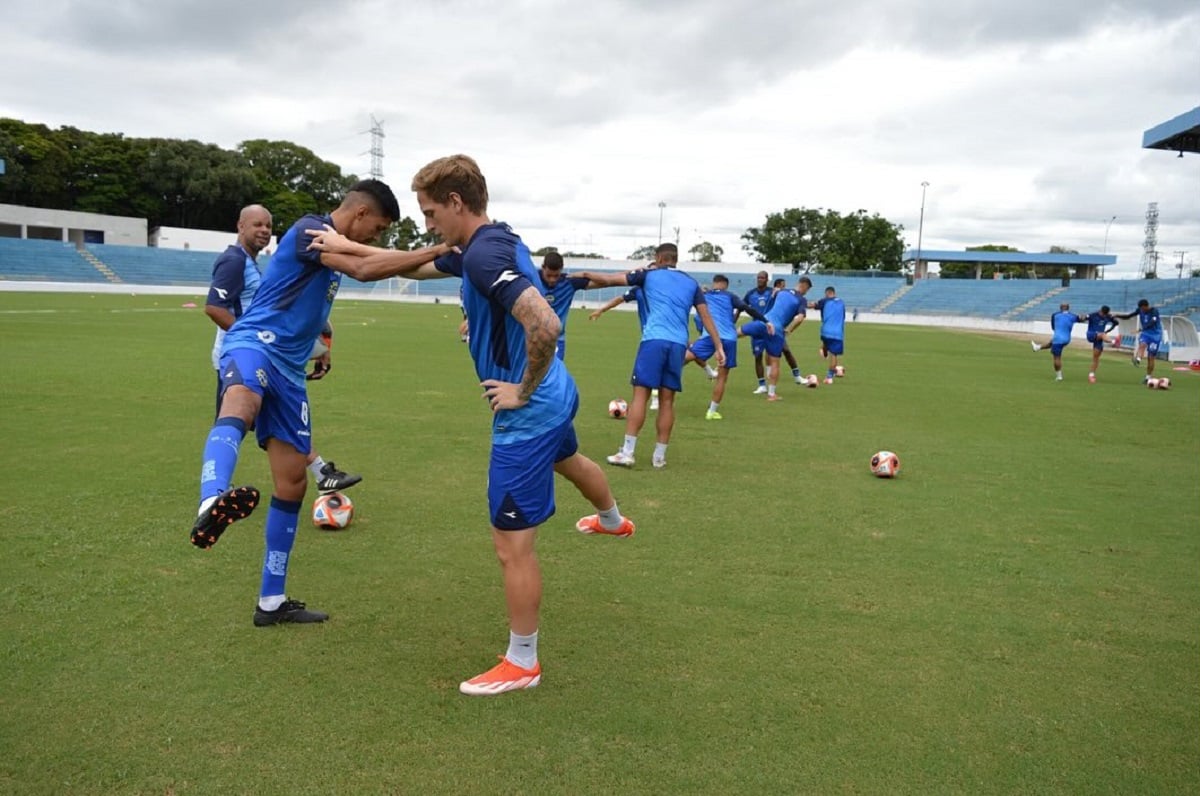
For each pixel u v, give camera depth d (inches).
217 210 2965.1
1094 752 112.9
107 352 605.9
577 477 151.4
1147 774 108.0
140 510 213.9
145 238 2630.4
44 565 173.2
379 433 335.9
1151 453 341.1
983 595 172.4
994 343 1246.3
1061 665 140.1
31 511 210.5
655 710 121.3
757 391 525.7
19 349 609.0
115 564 175.3
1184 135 964.6
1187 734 118.5
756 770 106.3
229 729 112.8
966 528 222.5
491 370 132.0
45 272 2081.7
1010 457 326.3
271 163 3312.0
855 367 752.3
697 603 163.8
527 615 125.8
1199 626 158.6
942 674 135.4
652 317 285.6
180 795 98.0
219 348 217.8
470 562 183.9
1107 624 158.4
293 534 149.1
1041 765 109.3
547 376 130.4
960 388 588.1
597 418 400.2
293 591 164.6
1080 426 415.8
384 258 135.7
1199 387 649.0
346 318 1286.9
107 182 2689.5
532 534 128.8
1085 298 2011.6
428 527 209.3
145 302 1451.8
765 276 542.3
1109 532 221.8
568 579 175.6
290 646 139.6
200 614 151.6
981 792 102.8
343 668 132.1
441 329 1035.9
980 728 118.4
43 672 127.2
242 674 128.9
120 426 328.5
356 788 100.2
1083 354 1068.5
